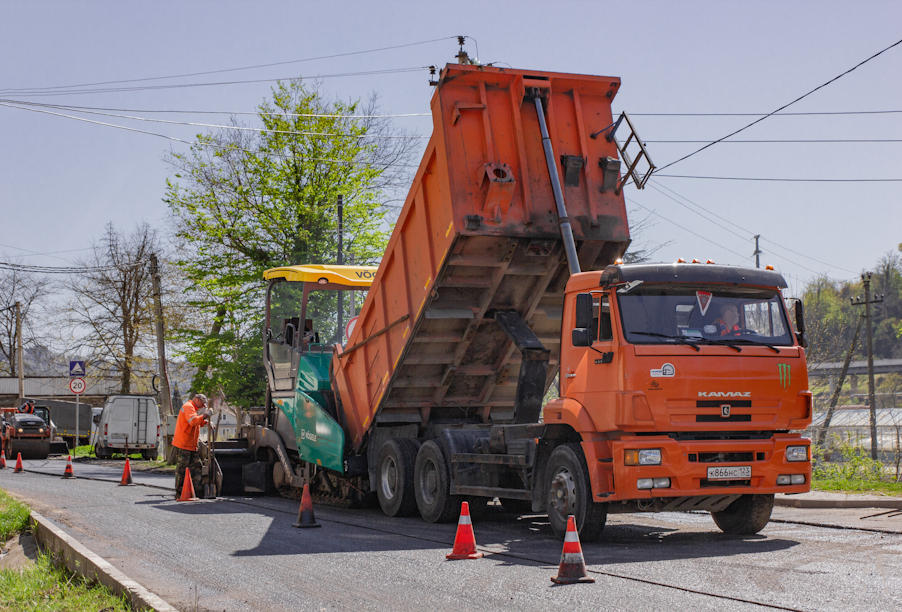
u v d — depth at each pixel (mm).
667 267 8945
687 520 11336
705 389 8617
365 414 12977
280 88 30531
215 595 6527
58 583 7340
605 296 8969
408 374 12242
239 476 15898
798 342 9266
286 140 29297
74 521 11406
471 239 10555
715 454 8641
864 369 70500
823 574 6828
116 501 14430
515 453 10078
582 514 8859
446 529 10625
